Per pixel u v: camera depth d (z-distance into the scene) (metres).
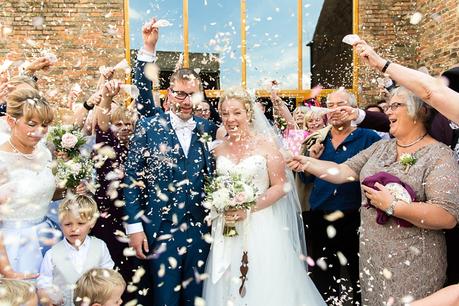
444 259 2.70
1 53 6.96
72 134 3.26
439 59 7.07
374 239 2.79
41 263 2.95
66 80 7.04
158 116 3.41
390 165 2.85
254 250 3.17
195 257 3.24
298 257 3.36
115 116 3.53
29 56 7.00
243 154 3.32
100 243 3.14
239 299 3.11
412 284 2.66
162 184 3.24
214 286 3.20
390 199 2.60
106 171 3.49
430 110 2.79
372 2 7.70
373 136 3.72
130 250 3.12
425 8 7.40
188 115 3.37
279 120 4.35
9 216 2.88
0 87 3.08
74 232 2.96
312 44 7.71
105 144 3.55
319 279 3.85
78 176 3.16
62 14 7.15
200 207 3.28
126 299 3.36
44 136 3.10
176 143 3.30
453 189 2.57
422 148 2.76
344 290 3.72
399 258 2.69
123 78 6.26
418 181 2.68
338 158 3.72
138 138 3.32
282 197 3.34
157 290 3.20
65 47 7.13
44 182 2.98
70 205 2.95
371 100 7.29
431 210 2.54
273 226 3.25
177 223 3.20
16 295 2.21
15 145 2.93
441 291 1.97
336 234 3.72
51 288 2.85
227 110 3.28
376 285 2.78
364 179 2.84
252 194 3.06
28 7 7.05
